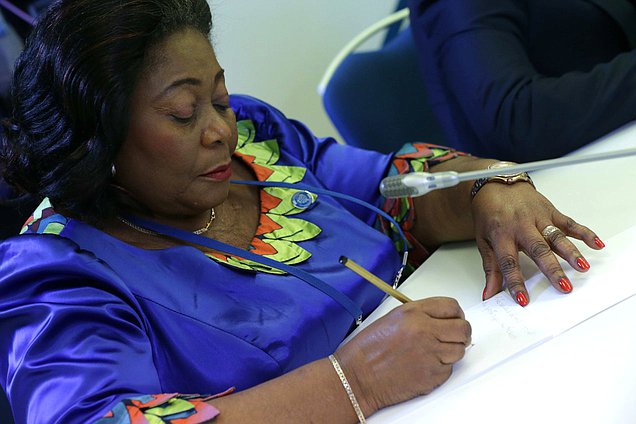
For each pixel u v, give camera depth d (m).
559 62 1.75
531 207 1.04
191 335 0.93
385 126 1.84
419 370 0.83
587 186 1.21
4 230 1.37
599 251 1.01
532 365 0.84
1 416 1.18
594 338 0.86
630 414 0.77
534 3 1.71
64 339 0.84
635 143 1.34
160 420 0.76
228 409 0.80
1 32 1.58
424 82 1.79
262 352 0.94
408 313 0.87
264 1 1.88
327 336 1.01
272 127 1.34
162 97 0.91
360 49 2.06
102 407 0.78
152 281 0.95
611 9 1.68
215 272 0.98
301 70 2.03
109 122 0.89
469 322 0.93
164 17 0.89
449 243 1.22
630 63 1.43
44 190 0.95
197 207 1.00
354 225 1.18
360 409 0.83
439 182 0.85
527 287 0.99
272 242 1.10
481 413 0.80
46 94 0.91
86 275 0.89
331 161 1.35
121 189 0.99
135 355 0.85
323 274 1.08
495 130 1.58
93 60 0.87
